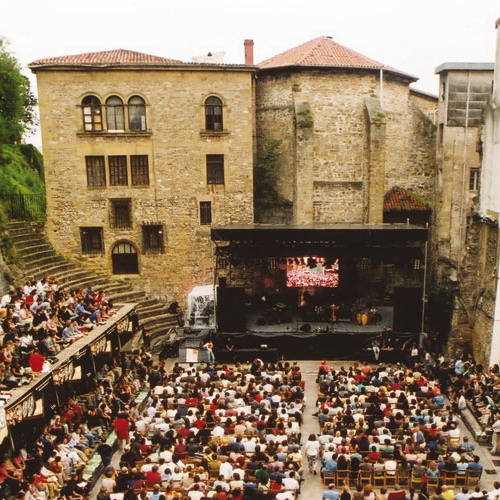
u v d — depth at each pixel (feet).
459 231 112.16
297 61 111.14
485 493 44.70
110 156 107.45
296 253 97.04
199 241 110.22
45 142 106.42
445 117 109.60
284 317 99.30
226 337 93.20
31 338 62.13
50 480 48.75
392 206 114.32
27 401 49.65
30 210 116.37
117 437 62.23
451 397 75.20
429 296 107.76
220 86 105.70
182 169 107.96
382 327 96.58
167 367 90.17
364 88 113.09
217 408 63.26
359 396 66.23
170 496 44.98
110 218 108.99
